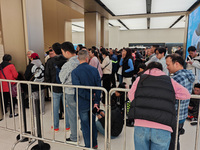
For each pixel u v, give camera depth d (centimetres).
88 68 208
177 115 167
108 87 460
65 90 234
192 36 735
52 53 327
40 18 414
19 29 374
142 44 2014
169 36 1920
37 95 344
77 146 211
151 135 133
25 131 252
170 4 776
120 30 2056
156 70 146
